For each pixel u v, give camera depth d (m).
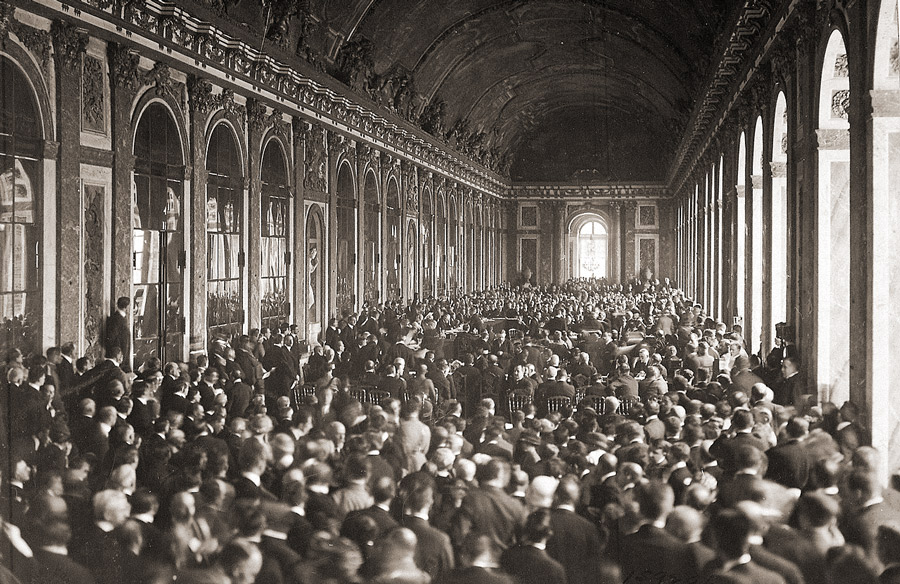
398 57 37.81
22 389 12.27
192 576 7.53
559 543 7.68
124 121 17.78
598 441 11.01
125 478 8.77
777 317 19.91
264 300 25.61
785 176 19.53
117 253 17.55
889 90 11.09
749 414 9.55
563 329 30.12
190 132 20.94
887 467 11.12
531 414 12.05
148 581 7.68
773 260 19.84
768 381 16.12
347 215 33.44
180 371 14.71
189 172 20.72
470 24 39.41
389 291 39.28
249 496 8.46
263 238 25.64
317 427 11.73
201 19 20.02
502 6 38.03
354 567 7.59
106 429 11.27
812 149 14.91
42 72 15.19
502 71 48.75
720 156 31.53
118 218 17.58
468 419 16.59
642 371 17.38
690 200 48.59
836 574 7.04
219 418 11.95
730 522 7.11
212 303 22.28
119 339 17.19
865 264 11.52
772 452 8.64
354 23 31.98
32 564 7.90
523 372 17.62
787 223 17.28
